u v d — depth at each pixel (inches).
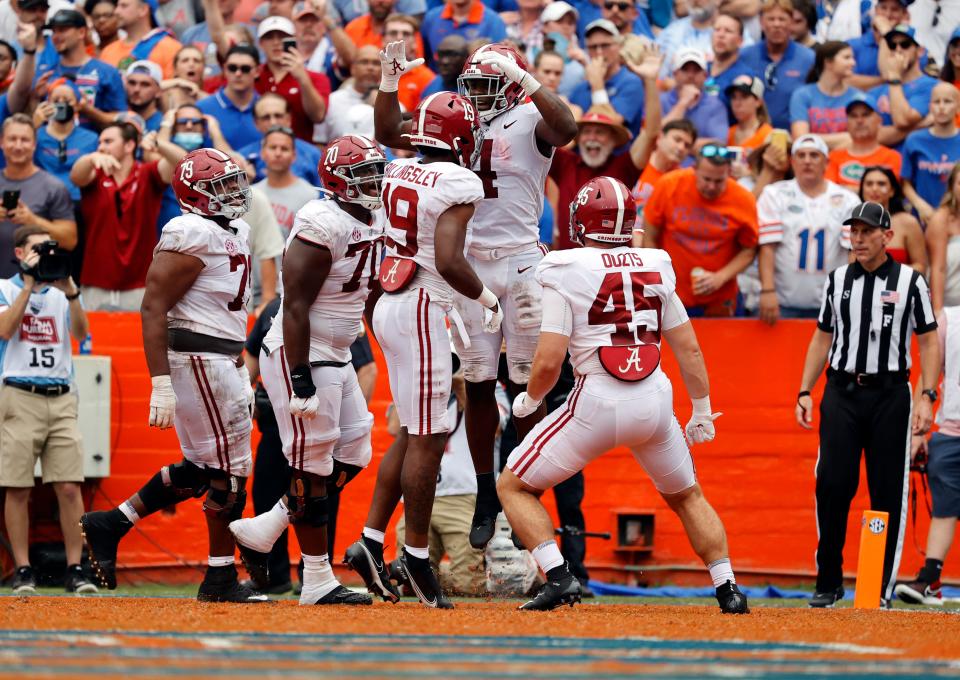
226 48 1740.9
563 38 1697.8
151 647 594.2
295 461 908.0
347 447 951.0
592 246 869.8
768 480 1381.6
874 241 1158.3
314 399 883.4
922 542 1366.9
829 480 1161.4
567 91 1633.9
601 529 1392.7
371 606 917.2
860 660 596.7
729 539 1385.3
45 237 1290.6
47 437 1274.6
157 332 919.0
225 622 738.8
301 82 1609.3
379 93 999.6
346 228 897.5
